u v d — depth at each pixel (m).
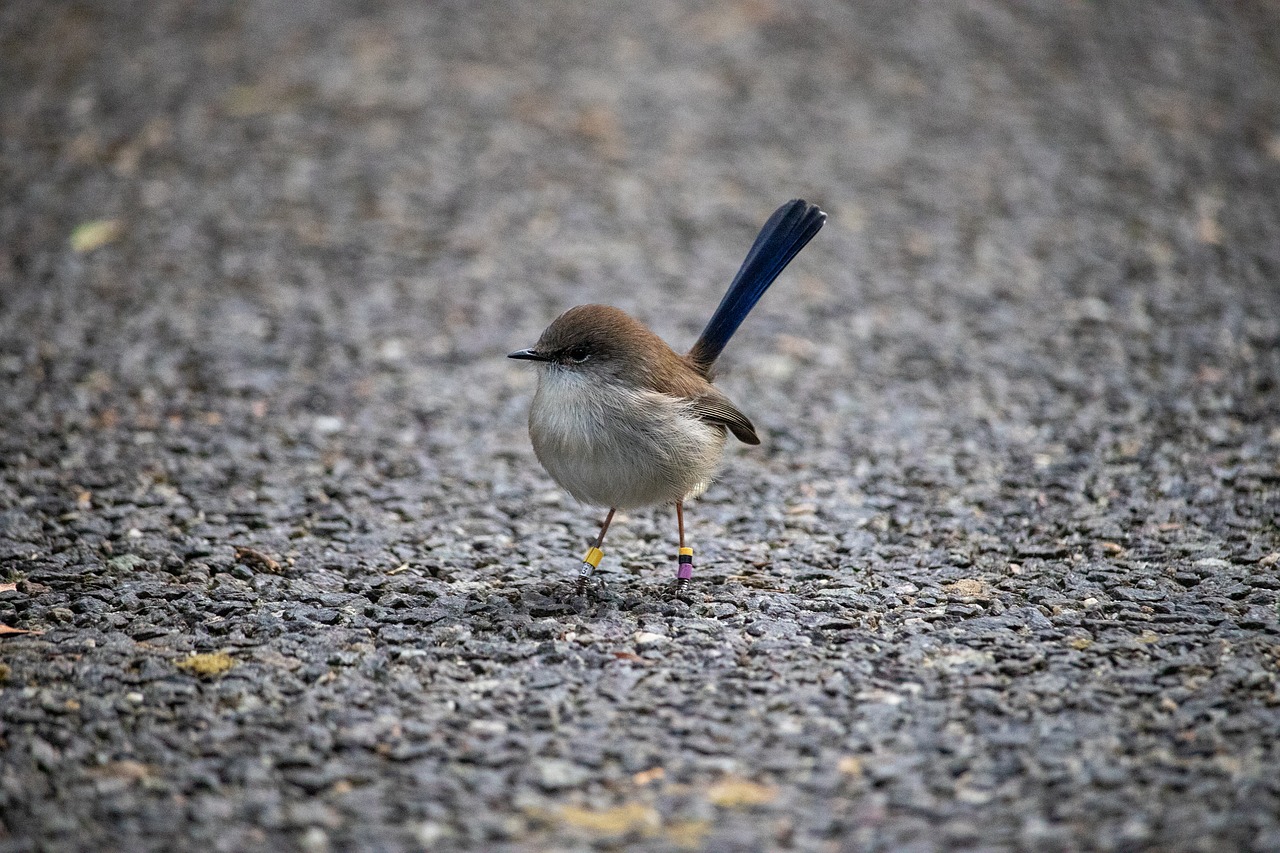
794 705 7.47
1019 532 10.16
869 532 10.31
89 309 14.70
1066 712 7.33
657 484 8.90
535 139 19.59
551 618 8.70
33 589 9.03
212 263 16.02
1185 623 8.45
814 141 19.69
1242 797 6.39
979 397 12.99
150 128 19.70
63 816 6.37
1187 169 18.75
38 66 21.98
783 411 12.88
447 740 7.12
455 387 13.34
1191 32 23.83
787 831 6.27
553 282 15.78
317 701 7.54
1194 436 11.80
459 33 23.44
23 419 12.14
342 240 16.73
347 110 20.39
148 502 10.62
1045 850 6.05
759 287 9.95
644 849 6.14
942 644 8.25
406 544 10.09
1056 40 23.45
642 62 22.27
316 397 12.98
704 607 8.89
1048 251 16.53
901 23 24.12
